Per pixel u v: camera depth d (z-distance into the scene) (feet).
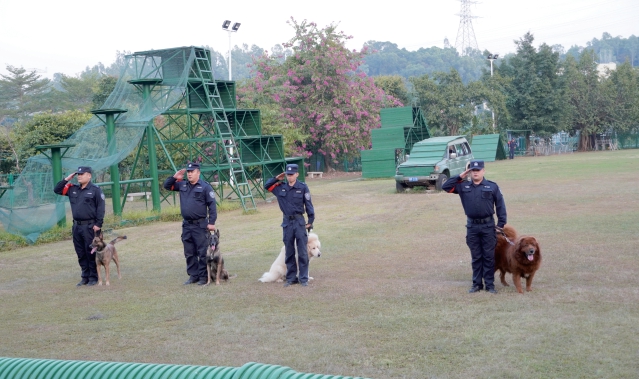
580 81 187.42
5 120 202.18
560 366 16.97
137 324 23.52
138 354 19.67
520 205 57.36
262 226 53.01
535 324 20.92
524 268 25.14
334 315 23.66
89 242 31.45
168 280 32.22
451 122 167.02
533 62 179.01
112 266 37.27
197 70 69.82
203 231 30.81
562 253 33.78
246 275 32.60
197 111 68.90
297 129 120.88
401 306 24.48
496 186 26.35
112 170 59.00
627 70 190.39
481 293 25.99
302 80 130.72
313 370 17.60
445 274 30.53
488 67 195.00
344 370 17.47
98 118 58.34
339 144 129.80
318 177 129.80
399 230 46.62
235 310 25.12
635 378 15.90
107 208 72.28
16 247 47.44
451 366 17.43
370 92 135.33
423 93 164.35
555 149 192.54
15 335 22.57
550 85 178.09
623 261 30.94
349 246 40.22
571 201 57.93
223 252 40.75
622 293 24.71
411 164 77.10
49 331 22.95
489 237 25.96
